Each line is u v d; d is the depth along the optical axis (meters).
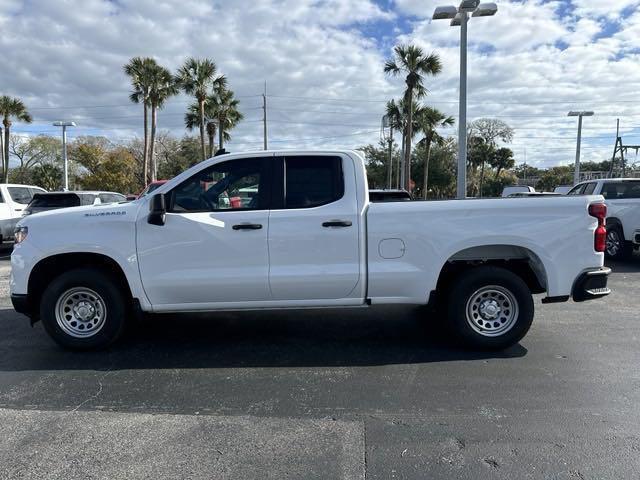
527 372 4.54
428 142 45.44
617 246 11.27
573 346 5.26
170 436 3.41
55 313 5.01
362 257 4.86
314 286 4.87
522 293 4.96
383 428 3.51
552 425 3.53
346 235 4.83
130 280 4.89
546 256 4.89
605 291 5.00
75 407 3.88
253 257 4.84
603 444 3.26
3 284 9.16
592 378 4.38
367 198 4.95
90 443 3.32
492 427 3.51
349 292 4.91
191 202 4.94
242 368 4.72
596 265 4.99
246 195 4.94
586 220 4.94
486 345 5.02
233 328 6.04
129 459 3.12
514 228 4.86
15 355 5.10
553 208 4.91
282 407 3.87
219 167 4.96
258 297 4.93
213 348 5.31
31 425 3.58
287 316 6.55
